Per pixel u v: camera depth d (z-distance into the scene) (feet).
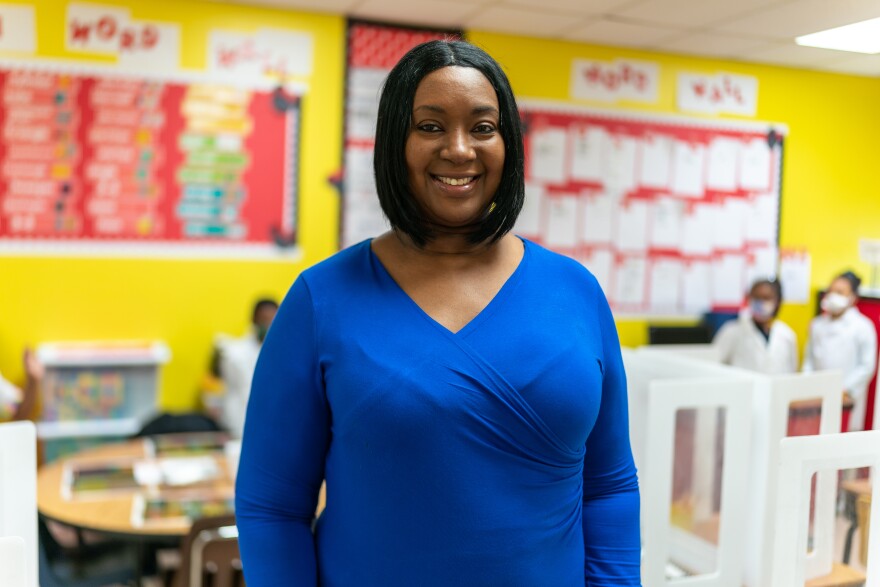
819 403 7.19
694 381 6.49
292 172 14.62
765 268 18.07
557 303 3.66
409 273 3.63
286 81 14.42
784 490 5.14
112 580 9.48
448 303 3.54
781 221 18.07
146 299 14.10
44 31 13.15
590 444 3.95
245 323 14.62
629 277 17.16
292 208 14.70
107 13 13.39
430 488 3.36
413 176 3.51
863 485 5.62
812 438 5.15
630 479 4.02
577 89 16.29
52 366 13.03
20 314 13.48
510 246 3.83
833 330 15.06
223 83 14.11
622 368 4.00
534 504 3.49
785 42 14.43
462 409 3.33
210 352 14.46
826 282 18.58
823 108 18.03
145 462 10.26
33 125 13.28
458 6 13.65
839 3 11.28
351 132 14.85
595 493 3.99
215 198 14.29
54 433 12.99
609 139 16.65
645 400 7.39
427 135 3.46
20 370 13.53
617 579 3.87
